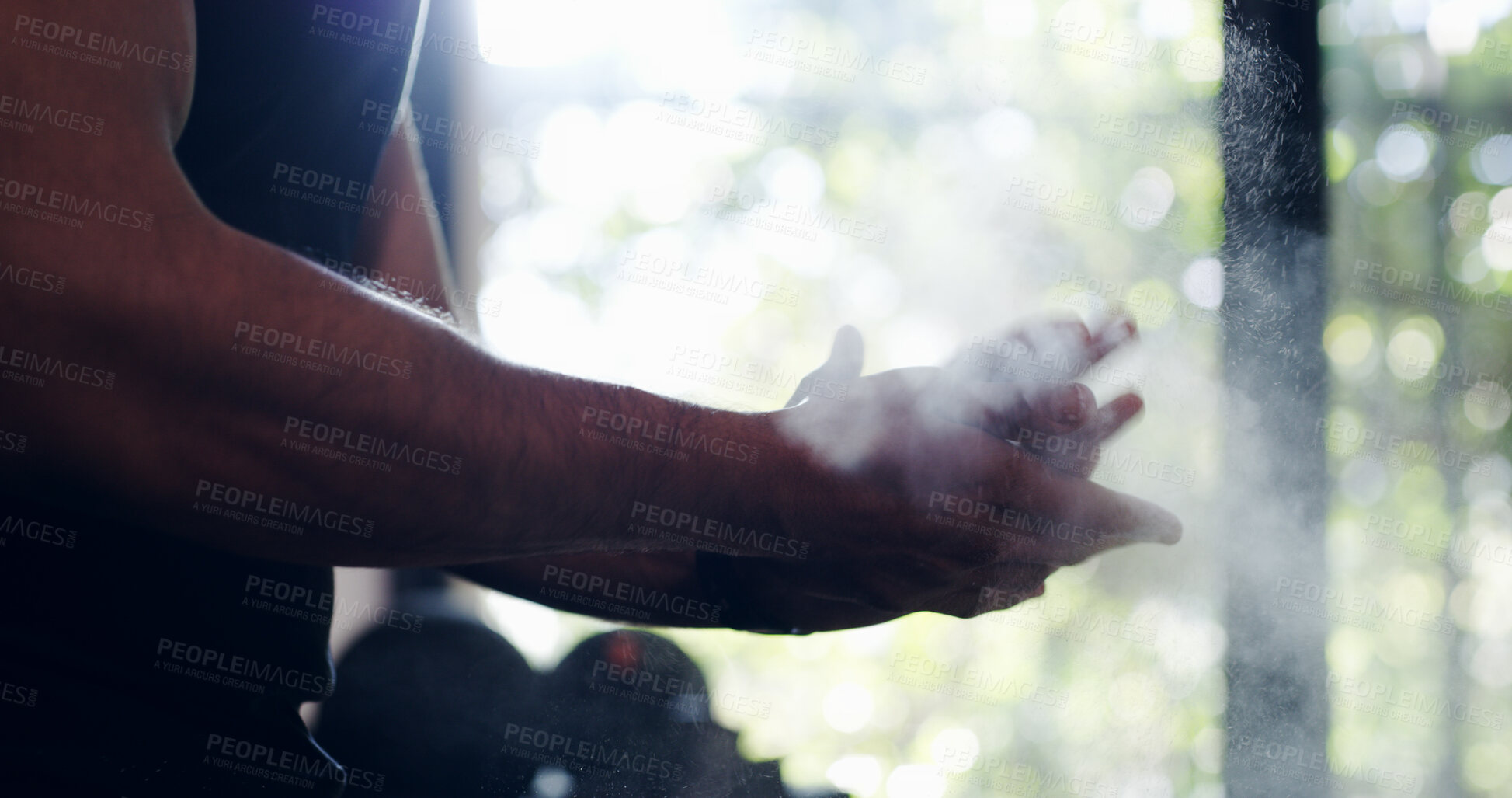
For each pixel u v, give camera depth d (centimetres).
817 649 326
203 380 98
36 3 97
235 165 115
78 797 106
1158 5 186
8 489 101
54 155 97
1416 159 208
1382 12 212
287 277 99
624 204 373
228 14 112
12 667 107
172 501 100
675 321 352
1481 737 160
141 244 97
